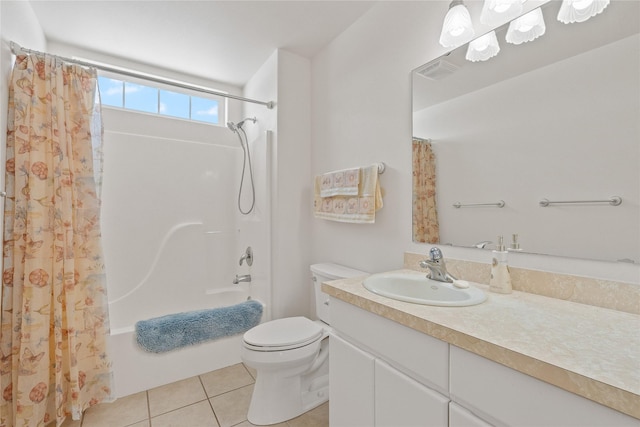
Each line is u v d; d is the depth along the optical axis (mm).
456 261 1301
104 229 2254
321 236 2230
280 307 2225
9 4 1443
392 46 1644
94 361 1596
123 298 2277
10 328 1409
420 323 826
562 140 1000
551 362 579
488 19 1117
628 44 875
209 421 1540
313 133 2338
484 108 1224
